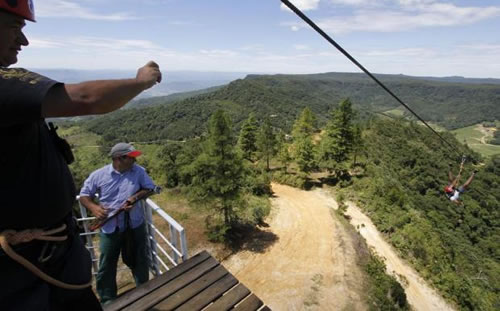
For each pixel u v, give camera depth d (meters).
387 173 47.53
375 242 21.81
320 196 29.59
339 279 15.93
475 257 29.94
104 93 1.02
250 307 2.87
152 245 4.02
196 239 17.55
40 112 0.89
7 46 1.06
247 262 17.12
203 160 17.62
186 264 3.40
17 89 0.89
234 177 17.94
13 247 1.13
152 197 22.45
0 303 1.16
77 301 1.53
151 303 2.89
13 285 1.18
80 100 0.97
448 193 12.02
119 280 5.27
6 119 0.90
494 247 36.47
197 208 19.16
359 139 36.25
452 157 72.00
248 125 41.56
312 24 2.12
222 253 17.38
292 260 17.56
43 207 1.19
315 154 33.47
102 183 3.69
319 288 15.20
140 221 3.79
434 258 20.28
